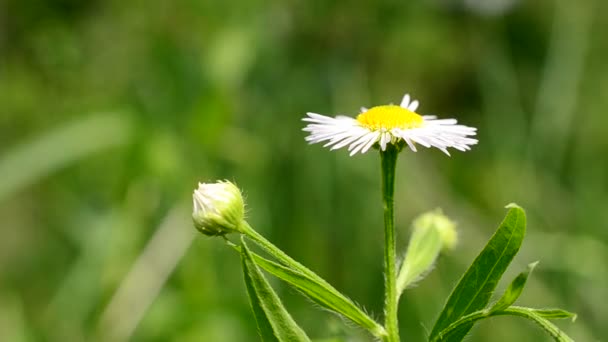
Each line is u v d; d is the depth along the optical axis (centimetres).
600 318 33
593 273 34
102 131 32
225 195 17
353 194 33
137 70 35
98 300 32
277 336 16
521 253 34
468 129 17
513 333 32
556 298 33
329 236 33
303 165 33
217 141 32
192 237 31
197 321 30
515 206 16
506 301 16
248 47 32
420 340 31
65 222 34
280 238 33
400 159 35
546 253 34
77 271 32
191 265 31
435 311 31
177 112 32
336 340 19
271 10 34
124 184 32
